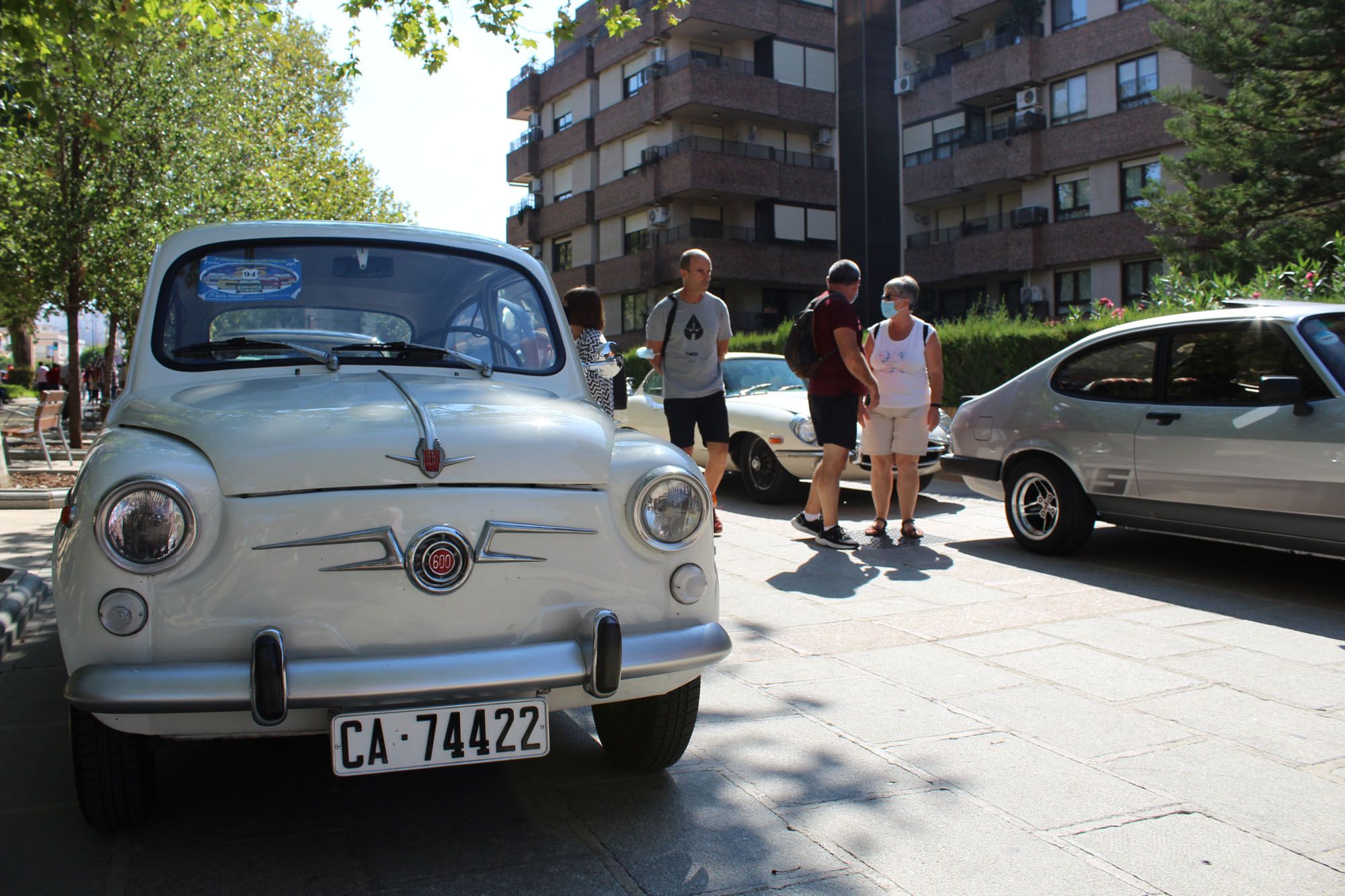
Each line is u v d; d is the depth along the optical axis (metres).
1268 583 6.00
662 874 2.66
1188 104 20.70
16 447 17.52
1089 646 4.77
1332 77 19.17
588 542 2.74
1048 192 31.66
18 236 14.42
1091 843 2.84
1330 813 3.02
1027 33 31.33
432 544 2.54
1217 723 3.75
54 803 3.11
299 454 2.56
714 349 7.39
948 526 8.31
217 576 2.44
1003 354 12.58
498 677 2.54
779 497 9.73
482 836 2.88
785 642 4.91
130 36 8.36
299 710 2.50
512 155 45.00
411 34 10.63
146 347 3.46
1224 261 19.47
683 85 34.12
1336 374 5.38
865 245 36.72
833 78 37.12
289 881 2.60
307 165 25.70
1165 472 6.03
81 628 2.39
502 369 3.76
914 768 3.37
